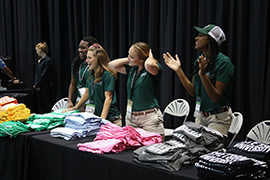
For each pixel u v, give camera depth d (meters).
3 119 2.68
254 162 1.43
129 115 2.37
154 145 1.73
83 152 1.97
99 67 2.57
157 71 2.20
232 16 3.22
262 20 3.04
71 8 4.93
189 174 1.52
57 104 3.98
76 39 4.89
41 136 2.38
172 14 3.68
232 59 3.27
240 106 3.23
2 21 6.04
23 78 5.79
